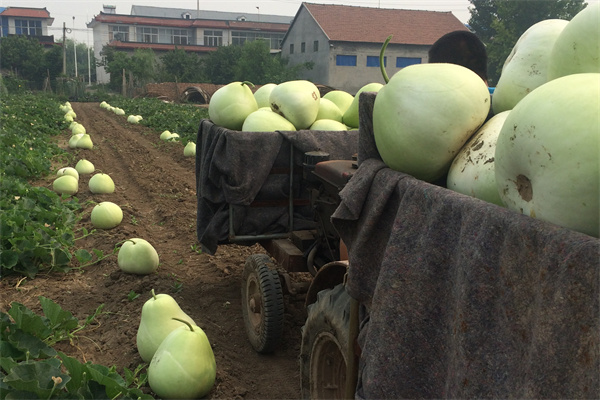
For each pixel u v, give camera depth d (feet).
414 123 7.39
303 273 18.94
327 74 166.81
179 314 14.55
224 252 23.88
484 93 7.68
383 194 7.39
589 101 5.35
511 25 95.96
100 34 274.98
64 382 11.14
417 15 179.52
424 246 6.29
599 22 6.73
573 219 5.28
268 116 16.05
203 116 83.92
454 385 5.70
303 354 11.25
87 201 31.42
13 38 223.10
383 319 6.70
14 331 13.44
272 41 281.74
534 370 4.61
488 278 5.35
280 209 15.74
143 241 20.71
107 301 18.49
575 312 4.36
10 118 63.52
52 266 20.68
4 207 24.07
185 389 12.48
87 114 104.27
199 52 251.80
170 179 39.32
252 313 15.57
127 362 14.52
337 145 15.43
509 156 5.92
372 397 6.82
